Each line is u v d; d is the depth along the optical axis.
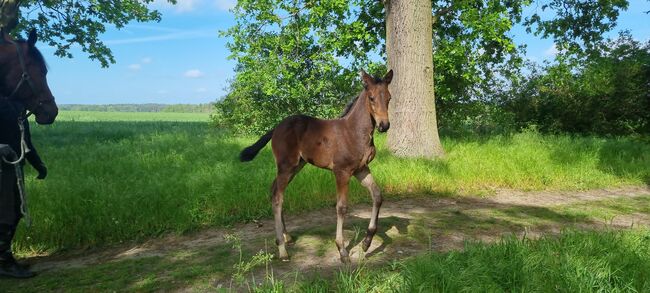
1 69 4.25
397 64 10.62
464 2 13.21
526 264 3.98
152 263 4.85
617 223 6.45
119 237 5.82
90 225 5.75
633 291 3.61
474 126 17.33
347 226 6.07
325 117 15.03
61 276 4.52
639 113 17.77
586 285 3.59
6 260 4.46
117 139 17.25
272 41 14.31
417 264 4.00
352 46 14.26
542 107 18.33
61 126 27.78
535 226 6.19
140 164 9.20
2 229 4.38
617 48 18.36
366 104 4.66
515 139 13.80
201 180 7.35
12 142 4.37
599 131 18.08
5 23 12.95
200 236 5.89
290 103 15.75
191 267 4.64
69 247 5.57
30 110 4.39
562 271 3.84
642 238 4.95
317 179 7.52
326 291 3.78
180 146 12.74
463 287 3.58
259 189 7.05
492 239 5.53
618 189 9.09
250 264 4.61
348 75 14.45
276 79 14.37
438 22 14.69
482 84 16.31
